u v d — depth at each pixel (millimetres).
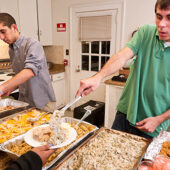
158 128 1196
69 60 3621
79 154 891
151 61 1152
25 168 640
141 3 2670
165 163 802
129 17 2809
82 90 1052
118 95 2535
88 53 3391
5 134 1191
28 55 1670
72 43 3510
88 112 1298
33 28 3260
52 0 3535
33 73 1627
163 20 933
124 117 1393
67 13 3418
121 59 1166
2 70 3174
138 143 1023
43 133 966
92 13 3146
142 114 1243
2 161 887
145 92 1197
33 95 1853
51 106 2088
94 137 1049
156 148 920
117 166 847
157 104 1159
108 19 3000
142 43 1197
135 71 1242
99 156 913
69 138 953
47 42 3621
